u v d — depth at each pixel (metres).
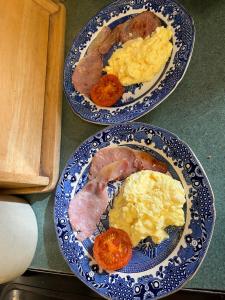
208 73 0.32
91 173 0.35
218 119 0.30
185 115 0.32
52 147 0.38
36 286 0.36
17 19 0.37
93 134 0.36
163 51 0.34
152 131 0.32
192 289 0.28
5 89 0.34
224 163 0.29
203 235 0.28
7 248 0.34
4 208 0.35
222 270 0.28
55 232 0.37
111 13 0.39
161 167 0.31
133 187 0.31
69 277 0.35
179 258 0.29
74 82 0.39
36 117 0.37
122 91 0.36
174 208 0.29
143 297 0.29
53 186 0.37
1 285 0.38
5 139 0.33
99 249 0.32
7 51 0.35
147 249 0.31
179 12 0.34
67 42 0.42
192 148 0.31
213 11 0.33
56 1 0.42
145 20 0.36
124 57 0.36
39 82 0.38
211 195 0.28
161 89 0.33
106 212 0.33
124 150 0.34
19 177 0.32
